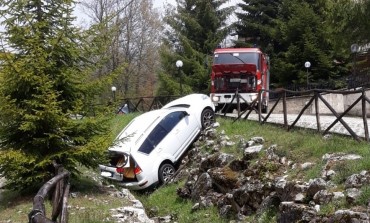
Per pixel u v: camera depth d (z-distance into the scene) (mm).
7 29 10469
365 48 32000
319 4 37906
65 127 10734
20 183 10898
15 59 10594
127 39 46531
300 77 37094
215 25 42281
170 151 15211
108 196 11273
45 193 3174
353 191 7328
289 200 8469
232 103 19922
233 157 12195
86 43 11312
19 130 10812
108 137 11258
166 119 15578
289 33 38094
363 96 9742
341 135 10539
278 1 43156
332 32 28656
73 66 11414
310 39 36969
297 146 10719
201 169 13000
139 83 49469
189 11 43125
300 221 7543
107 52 11859
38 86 10547
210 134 15320
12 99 10797
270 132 12891
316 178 8391
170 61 41375
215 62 22141
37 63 10461
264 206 9148
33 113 10734
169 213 12328
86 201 10523
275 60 39156
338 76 37594
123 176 14070
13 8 10508
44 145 10828
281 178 9359
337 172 8266
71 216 9023
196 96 17172
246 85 21797
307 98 23609
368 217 6609
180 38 41312
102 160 11703
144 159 14375
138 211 9961
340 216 6867
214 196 11367
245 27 43125
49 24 11023
